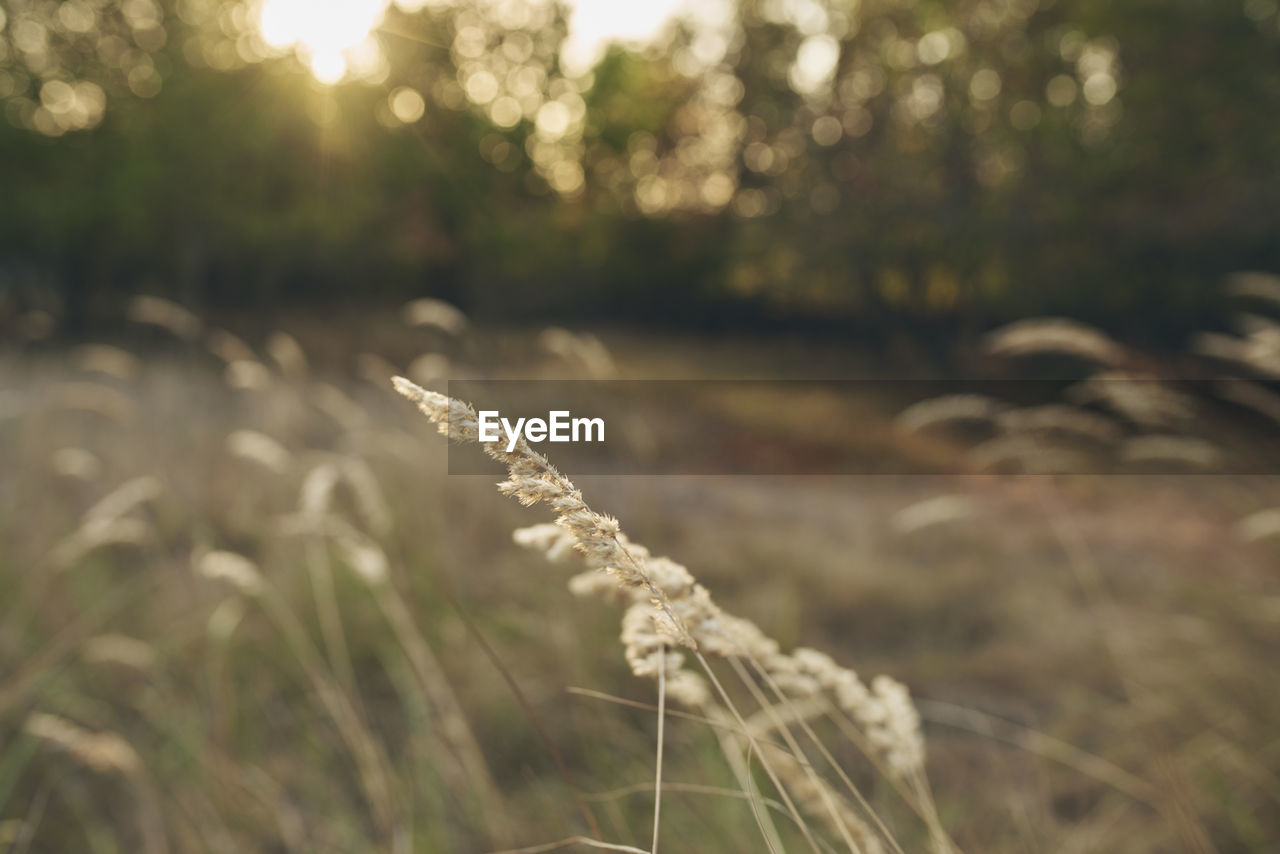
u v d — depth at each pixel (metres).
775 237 21.92
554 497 0.98
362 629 3.92
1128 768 3.14
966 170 18.12
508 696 3.48
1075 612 4.63
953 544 5.94
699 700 1.42
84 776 3.03
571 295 26.36
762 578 5.14
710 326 25.91
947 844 1.60
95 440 6.45
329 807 2.97
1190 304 14.14
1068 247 16.39
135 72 23.92
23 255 18.38
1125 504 6.71
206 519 5.26
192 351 10.21
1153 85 14.96
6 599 4.04
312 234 22.73
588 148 31.98
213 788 2.94
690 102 28.05
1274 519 3.29
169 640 3.79
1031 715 3.71
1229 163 14.77
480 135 28.84
